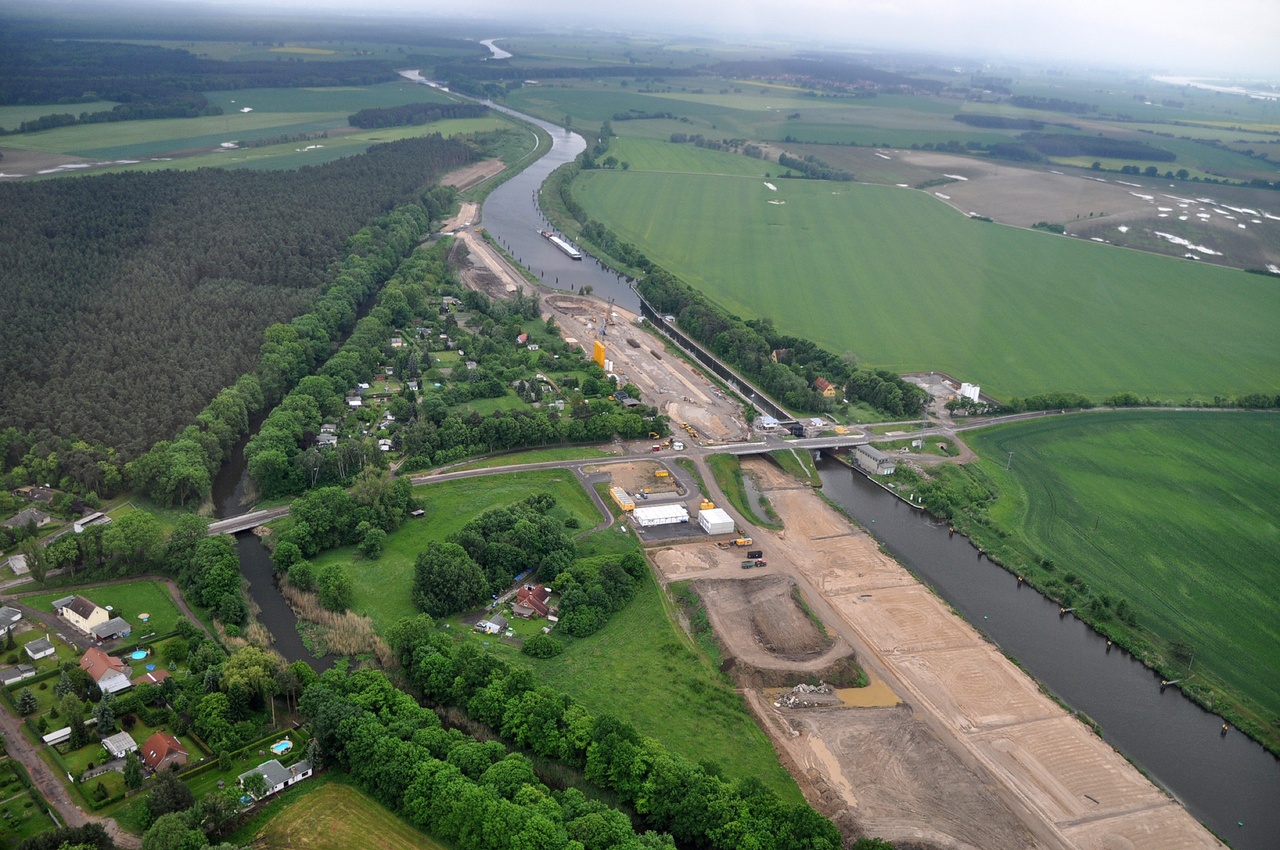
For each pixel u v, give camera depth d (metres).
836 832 166.50
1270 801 191.50
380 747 176.88
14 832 162.38
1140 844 177.50
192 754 184.38
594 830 160.50
